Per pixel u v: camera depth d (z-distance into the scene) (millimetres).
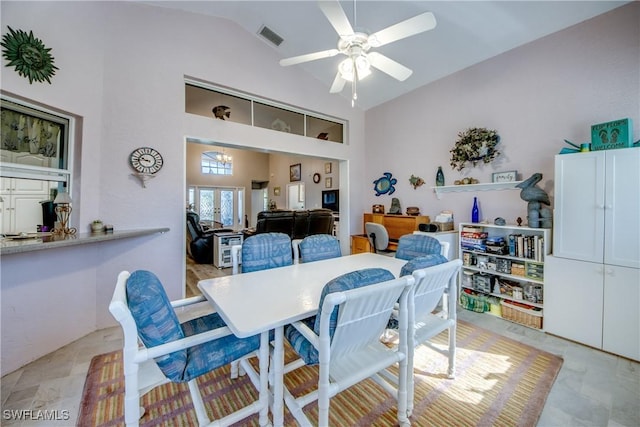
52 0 2123
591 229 2195
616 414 1517
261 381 1367
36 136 2162
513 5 2441
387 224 4117
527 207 2750
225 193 9484
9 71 1889
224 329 1256
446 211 3596
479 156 3162
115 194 2602
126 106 2643
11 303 1902
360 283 1164
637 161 1984
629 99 2260
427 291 1590
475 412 1547
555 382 1791
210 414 1537
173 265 2930
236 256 2123
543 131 2742
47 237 2049
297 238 4875
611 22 2342
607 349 2125
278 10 2996
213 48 3129
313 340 1187
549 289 2443
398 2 2586
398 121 4203
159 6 2812
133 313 1074
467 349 2201
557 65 2646
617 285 2076
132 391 1062
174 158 2902
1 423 1464
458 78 3451
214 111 3270
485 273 3062
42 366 1967
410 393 1516
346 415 1534
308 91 3984
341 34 1762
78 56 2320
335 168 7121
